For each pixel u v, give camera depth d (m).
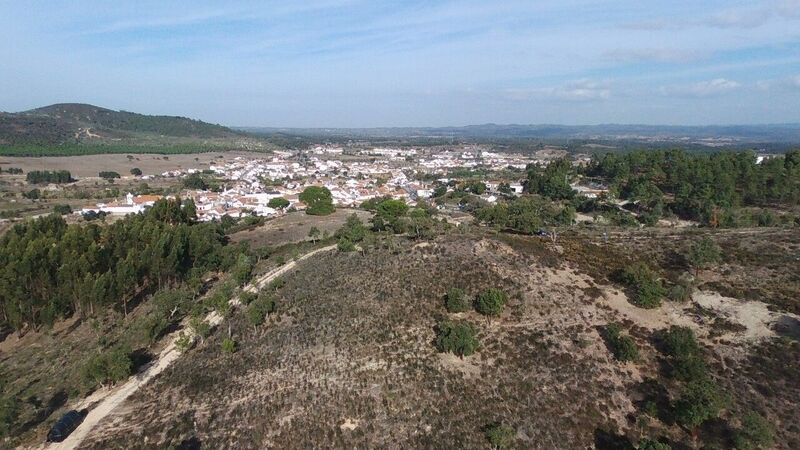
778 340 59.16
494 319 64.00
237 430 50.59
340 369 57.25
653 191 159.00
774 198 140.88
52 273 88.06
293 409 52.56
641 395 53.84
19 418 56.41
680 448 48.50
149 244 99.94
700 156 175.50
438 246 80.62
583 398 53.47
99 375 60.53
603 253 81.62
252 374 58.25
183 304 81.50
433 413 51.59
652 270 75.38
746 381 54.44
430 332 62.09
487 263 74.12
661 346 59.38
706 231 99.81
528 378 55.62
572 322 63.47
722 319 63.72
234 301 78.50
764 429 47.31
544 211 140.25
